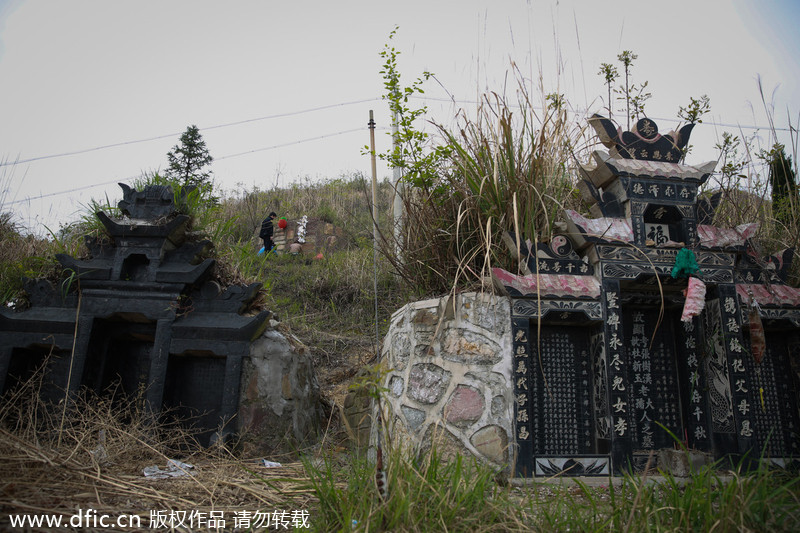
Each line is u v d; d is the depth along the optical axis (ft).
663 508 7.98
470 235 14.62
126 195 16.20
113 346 15.83
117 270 15.40
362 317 24.57
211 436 14.49
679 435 14.01
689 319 12.81
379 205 44.91
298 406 15.64
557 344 13.88
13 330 14.99
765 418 14.08
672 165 14.49
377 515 7.82
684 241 14.02
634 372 14.28
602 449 13.00
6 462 9.27
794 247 15.44
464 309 13.39
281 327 17.10
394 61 16.01
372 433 14.35
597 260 13.58
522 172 14.87
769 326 14.33
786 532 7.55
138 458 12.51
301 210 43.60
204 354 15.34
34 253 20.17
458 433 12.55
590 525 8.14
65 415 13.96
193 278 15.29
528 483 11.66
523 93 15.39
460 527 8.00
